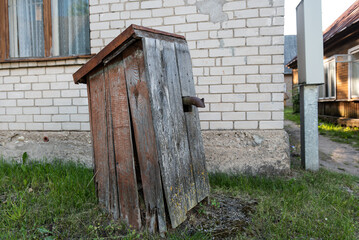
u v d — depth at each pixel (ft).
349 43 24.45
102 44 11.64
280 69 10.32
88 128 11.98
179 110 6.22
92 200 7.46
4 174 9.71
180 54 6.60
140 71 5.65
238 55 10.55
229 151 10.73
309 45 10.65
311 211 7.09
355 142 18.24
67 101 12.10
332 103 28.91
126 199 6.23
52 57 12.31
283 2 10.12
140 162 5.91
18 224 6.28
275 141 10.40
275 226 6.16
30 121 12.51
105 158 6.81
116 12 11.39
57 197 7.47
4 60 12.37
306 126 11.12
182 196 5.96
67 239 5.75
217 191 8.64
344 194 8.31
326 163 13.39
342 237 5.71
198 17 10.73
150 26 11.13
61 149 12.10
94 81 6.88
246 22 10.40
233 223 6.39
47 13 12.64
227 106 10.77
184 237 5.68
